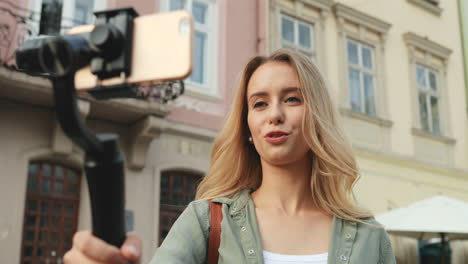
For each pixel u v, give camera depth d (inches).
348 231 50.6
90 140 19.1
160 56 21.5
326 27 414.6
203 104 329.4
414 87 456.4
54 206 270.7
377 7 451.8
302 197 52.7
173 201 311.1
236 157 56.9
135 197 289.0
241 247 47.4
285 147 50.6
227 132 57.4
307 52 401.4
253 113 52.7
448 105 480.4
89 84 21.7
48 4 280.1
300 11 401.1
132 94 21.8
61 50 19.4
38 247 261.1
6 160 255.0
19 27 265.7
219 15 351.9
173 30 21.5
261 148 52.0
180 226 47.7
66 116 18.5
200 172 319.3
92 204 20.1
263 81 52.1
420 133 446.3
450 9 511.8
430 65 478.0
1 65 239.3
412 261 387.5
